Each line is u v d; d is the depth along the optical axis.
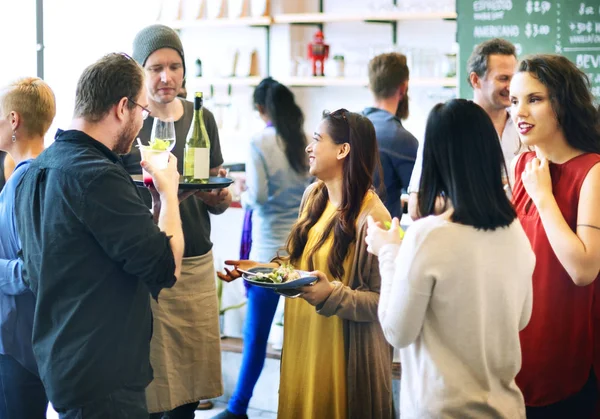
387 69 3.75
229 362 4.38
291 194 3.92
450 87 6.18
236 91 6.74
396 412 3.83
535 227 2.48
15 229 2.79
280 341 4.39
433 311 2.03
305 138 3.91
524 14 5.17
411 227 2.02
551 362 2.46
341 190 2.62
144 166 2.36
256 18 6.33
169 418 3.29
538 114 2.39
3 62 6.55
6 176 3.54
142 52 3.04
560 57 2.43
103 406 2.25
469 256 1.97
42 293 2.24
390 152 3.58
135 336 2.30
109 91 2.26
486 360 2.04
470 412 2.03
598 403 2.52
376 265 2.54
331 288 2.49
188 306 3.17
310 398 2.64
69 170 2.18
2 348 2.83
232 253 4.77
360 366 2.55
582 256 2.27
